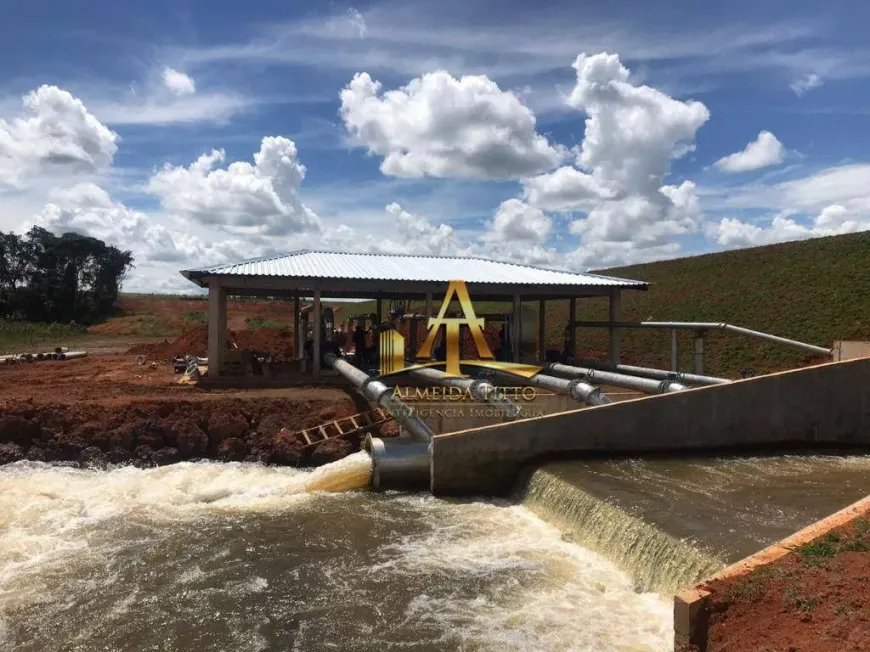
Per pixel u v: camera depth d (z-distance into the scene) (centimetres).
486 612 906
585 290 2761
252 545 1176
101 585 1012
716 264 5825
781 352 3488
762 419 1659
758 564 720
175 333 7038
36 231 8088
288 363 2772
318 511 1372
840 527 780
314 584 1009
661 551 968
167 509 1394
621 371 2597
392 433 1873
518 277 2736
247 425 1891
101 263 8669
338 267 2642
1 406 1812
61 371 2839
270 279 2397
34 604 949
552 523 1289
